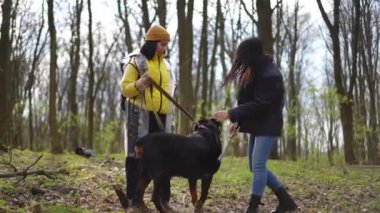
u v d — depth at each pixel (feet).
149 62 17.83
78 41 78.79
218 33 87.51
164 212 16.70
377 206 21.15
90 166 30.32
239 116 16.93
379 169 39.42
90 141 77.00
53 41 58.59
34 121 109.40
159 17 57.06
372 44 81.10
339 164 47.39
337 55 53.72
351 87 55.26
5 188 19.74
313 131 69.36
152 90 17.75
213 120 17.49
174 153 16.40
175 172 16.60
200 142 16.76
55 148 58.18
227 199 23.43
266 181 17.78
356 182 30.63
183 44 54.29
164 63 18.47
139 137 17.40
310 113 62.49
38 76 108.17
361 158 68.23
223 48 82.94
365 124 73.92
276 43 86.84
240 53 17.25
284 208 18.61
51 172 24.35
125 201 17.40
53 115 58.70
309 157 69.62
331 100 53.31
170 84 18.49
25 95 85.87
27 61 101.04
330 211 20.74
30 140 88.48
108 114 129.18
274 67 17.21
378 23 79.61
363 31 75.56
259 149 17.33
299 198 24.25
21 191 19.95
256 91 17.13
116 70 123.44
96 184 23.56
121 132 103.96
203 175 17.01
